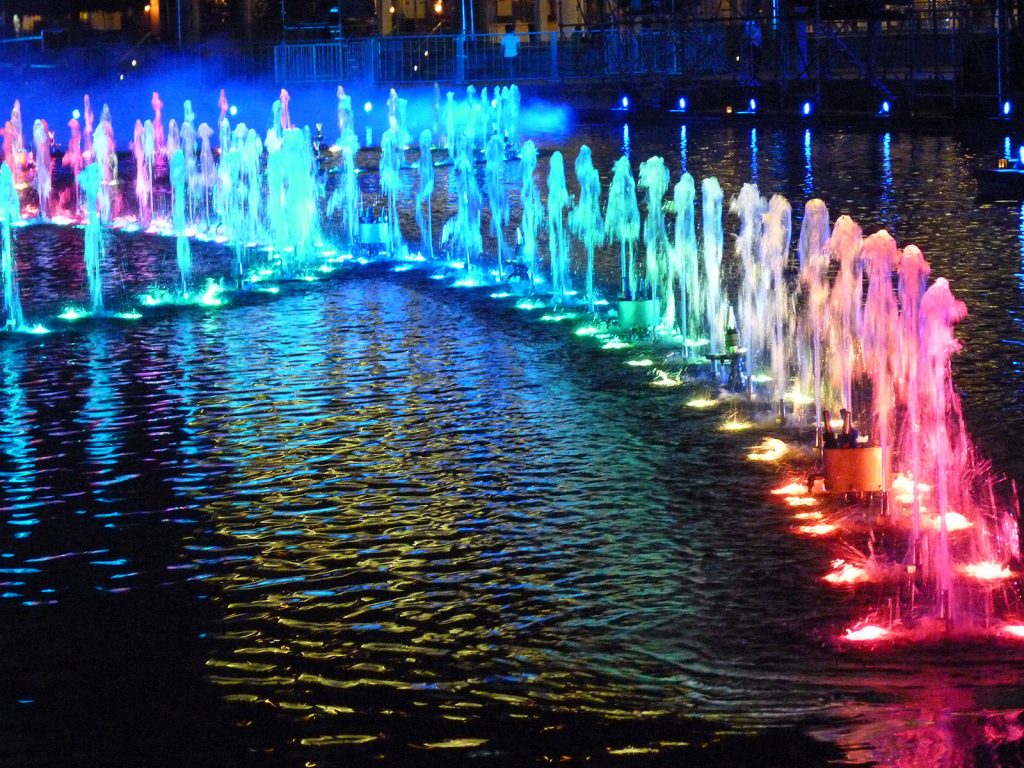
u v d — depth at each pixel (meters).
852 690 6.71
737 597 7.87
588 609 7.76
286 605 7.97
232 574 8.48
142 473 10.62
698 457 10.59
